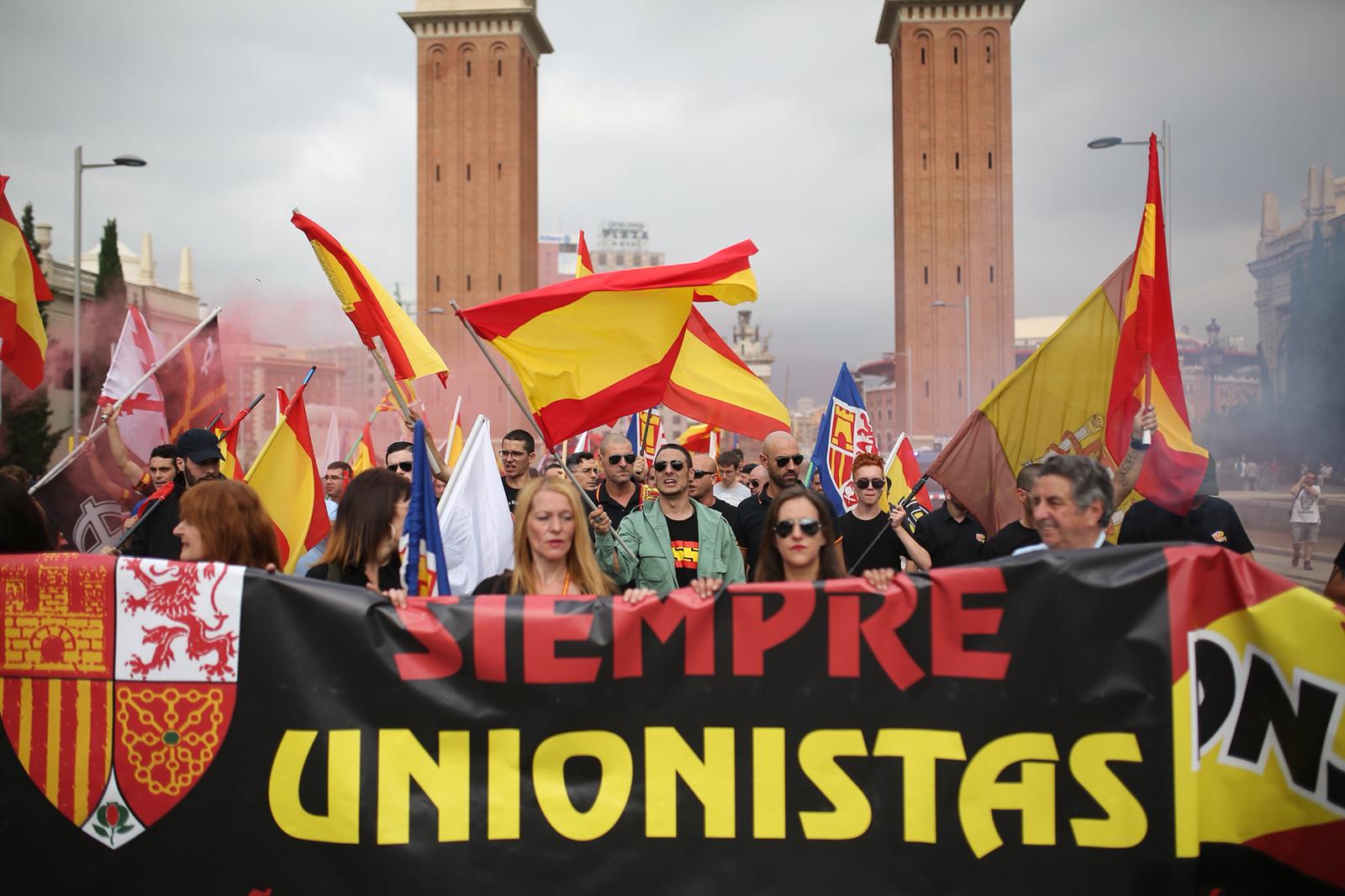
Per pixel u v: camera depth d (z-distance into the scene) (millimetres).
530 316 5461
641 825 3508
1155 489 5168
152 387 7688
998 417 5980
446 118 74375
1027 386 5895
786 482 7004
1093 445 5738
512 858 3486
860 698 3518
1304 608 3412
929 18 70188
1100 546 4031
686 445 12797
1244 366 61719
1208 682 3467
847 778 3502
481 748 3514
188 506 4129
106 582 3574
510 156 74000
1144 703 3428
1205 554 3479
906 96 70250
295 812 3504
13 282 6238
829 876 3473
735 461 9953
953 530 7211
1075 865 3420
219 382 7984
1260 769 3443
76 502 7145
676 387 6891
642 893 3498
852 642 3525
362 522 4566
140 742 3553
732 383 6969
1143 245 5227
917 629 3514
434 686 3523
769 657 3537
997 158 69875
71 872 3549
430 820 3486
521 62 75250
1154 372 5246
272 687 3533
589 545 4473
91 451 7242
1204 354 55000
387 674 3520
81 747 3566
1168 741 3410
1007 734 3471
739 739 3527
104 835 3543
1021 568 3494
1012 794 3459
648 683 3541
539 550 4340
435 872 3471
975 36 70062
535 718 3531
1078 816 3432
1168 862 3391
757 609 3545
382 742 3510
